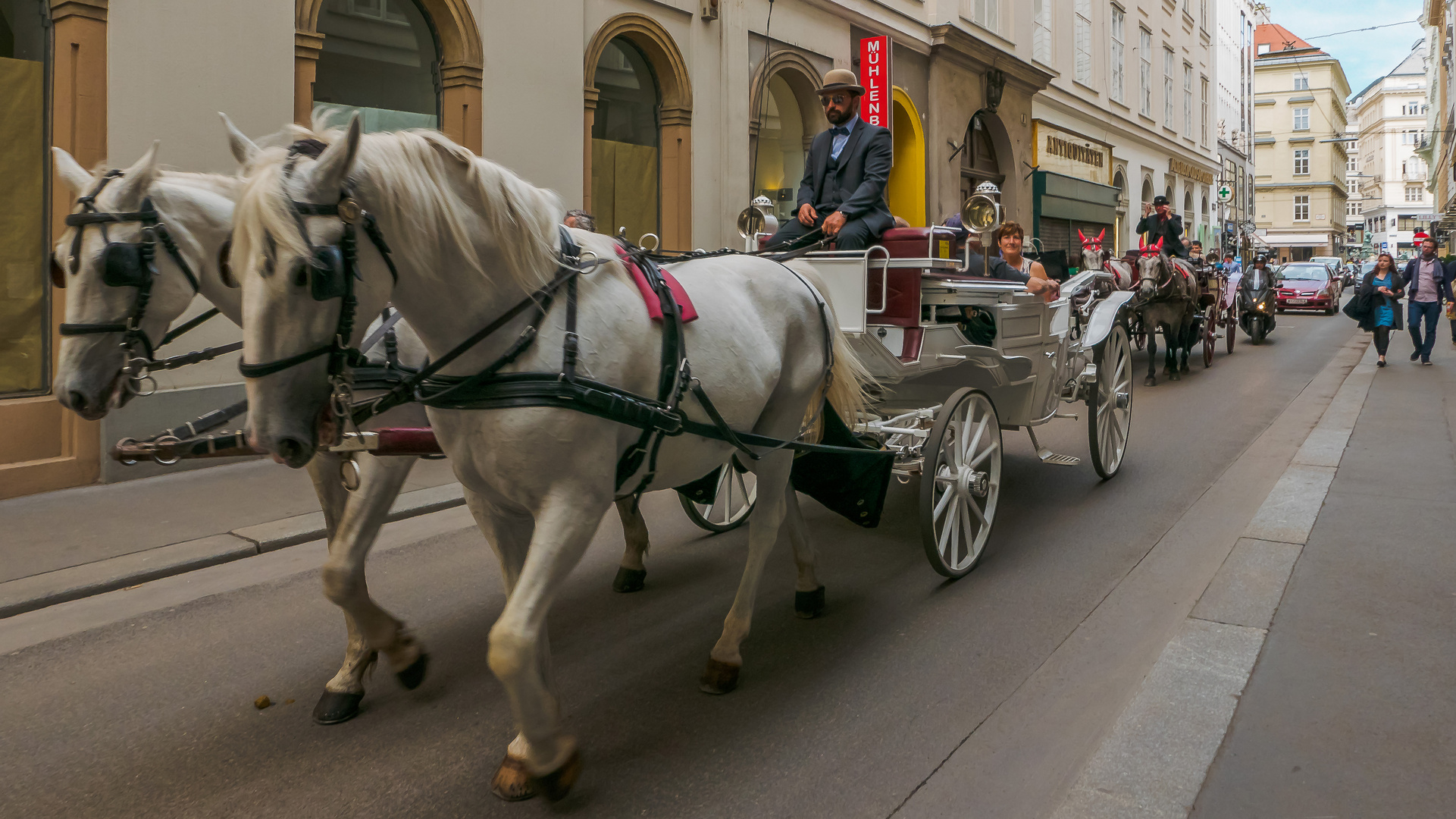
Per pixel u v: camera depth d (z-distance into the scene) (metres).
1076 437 8.99
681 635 4.24
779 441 3.61
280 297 2.15
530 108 9.72
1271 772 2.86
